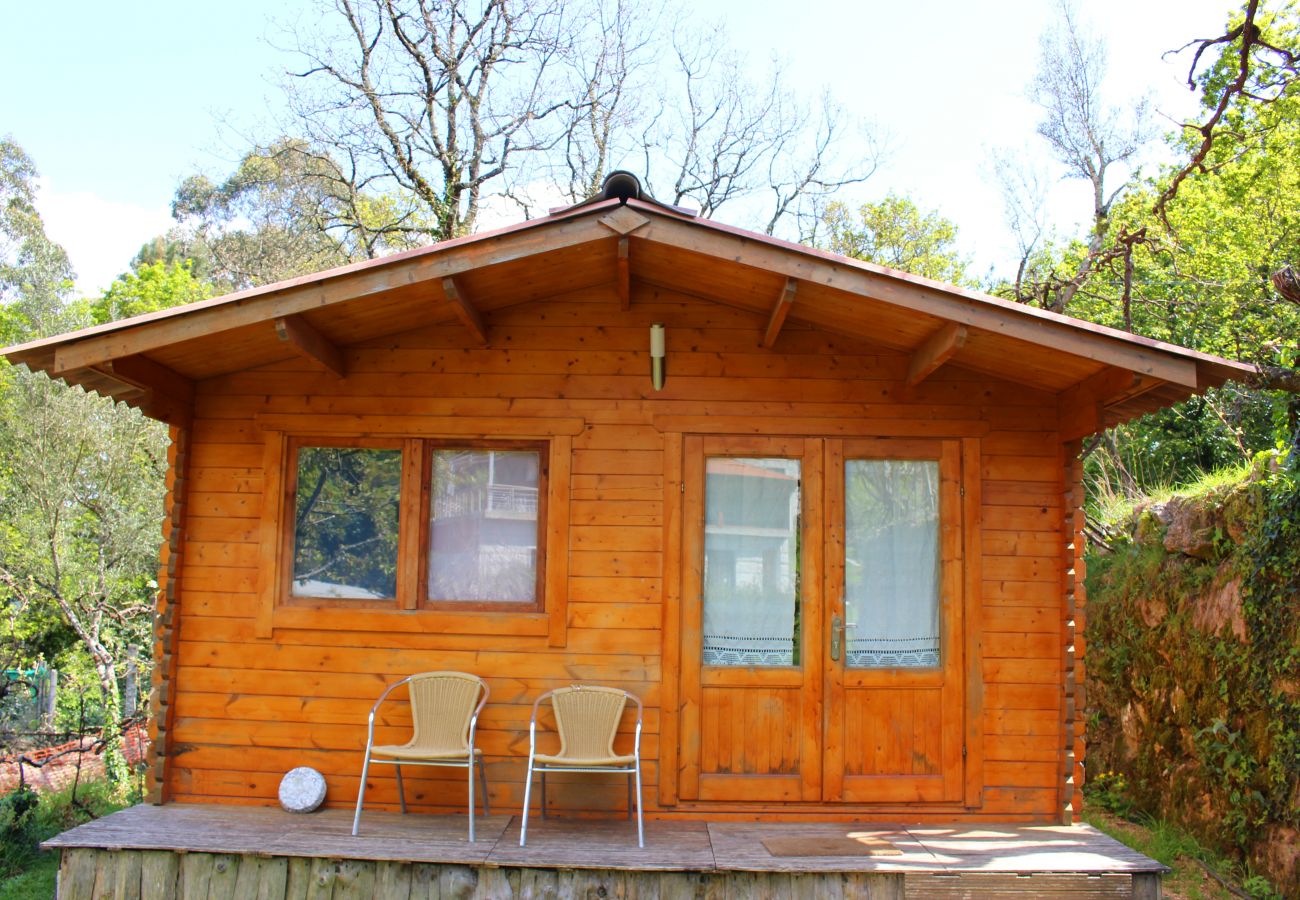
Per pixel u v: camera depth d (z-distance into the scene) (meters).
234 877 4.71
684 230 4.78
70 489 13.49
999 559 5.70
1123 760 7.77
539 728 5.57
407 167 17.48
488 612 5.67
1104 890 4.62
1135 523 8.34
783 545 5.72
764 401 5.77
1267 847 5.70
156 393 5.41
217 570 5.71
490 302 5.62
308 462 5.82
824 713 5.59
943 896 4.60
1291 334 10.59
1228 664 6.23
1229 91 7.89
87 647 13.86
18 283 18.52
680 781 5.54
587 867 4.62
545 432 5.75
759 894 4.63
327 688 5.62
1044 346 4.80
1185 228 13.91
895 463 5.79
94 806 8.27
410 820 5.34
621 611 5.64
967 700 5.60
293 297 4.80
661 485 5.72
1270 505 5.90
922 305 4.73
